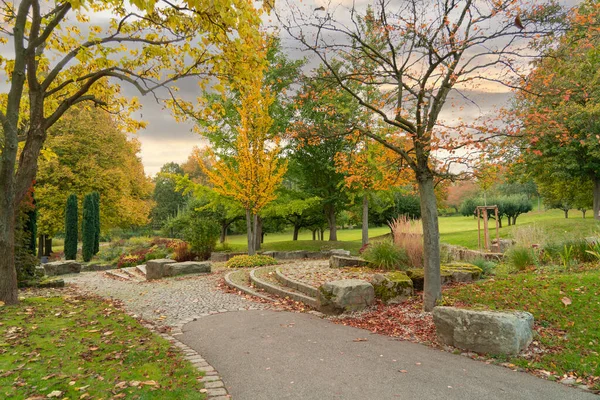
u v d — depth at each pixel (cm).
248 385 409
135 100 1012
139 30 902
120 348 503
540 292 669
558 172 2308
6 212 735
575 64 702
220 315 743
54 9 835
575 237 1088
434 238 702
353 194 2095
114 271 1775
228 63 800
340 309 721
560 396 385
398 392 391
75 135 2622
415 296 805
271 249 2273
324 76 816
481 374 443
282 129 1847
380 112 704
